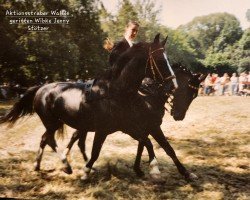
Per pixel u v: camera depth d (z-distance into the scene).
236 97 14.90
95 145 4.41
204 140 7.10
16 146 6.42
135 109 4.30
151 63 3.92
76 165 5.27
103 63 31.05
